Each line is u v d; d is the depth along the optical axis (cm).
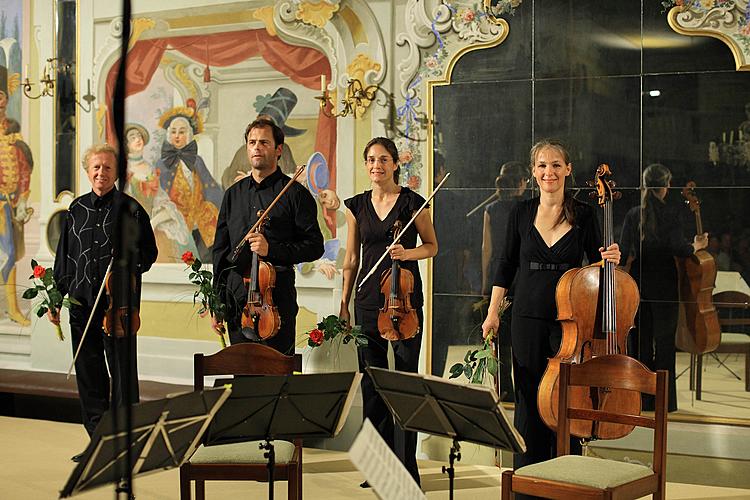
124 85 142
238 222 470
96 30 600
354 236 468
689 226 461
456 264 505
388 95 519
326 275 538
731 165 453
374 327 442
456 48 502
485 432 268
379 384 280
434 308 509
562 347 396
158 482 463
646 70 466
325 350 532
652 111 465
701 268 458
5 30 624
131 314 151
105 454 221
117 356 484
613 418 339
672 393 464
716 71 454
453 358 505
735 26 450
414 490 209
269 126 466
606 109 473
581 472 316
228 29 567
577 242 412
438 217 508
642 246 469
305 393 275
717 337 455
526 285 415
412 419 285
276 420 280
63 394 584
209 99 576
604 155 475
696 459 459
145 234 501
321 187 544
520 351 414
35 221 620
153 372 588
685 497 433
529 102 488
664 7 461
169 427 241
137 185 596
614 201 473
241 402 269
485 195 498
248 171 568
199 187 580
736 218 452
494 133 496
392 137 519
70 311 498
